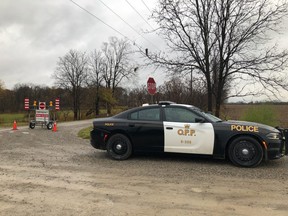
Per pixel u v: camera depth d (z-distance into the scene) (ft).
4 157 29.78
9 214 14.73
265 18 41.37
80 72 205.46
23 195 17.61
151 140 27.53
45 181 20.65
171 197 17.25
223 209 15.39
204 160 27.86
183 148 26.73
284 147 27.20
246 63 43.11
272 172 23.27
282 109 49.11
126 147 28.17
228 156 25.89
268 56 42.34
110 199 16.90
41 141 43.57
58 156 30.35
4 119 163.12
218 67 44.45
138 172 23.21
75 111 204.44
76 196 17.43
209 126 26.13
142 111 28.50
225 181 20.63
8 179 21.16
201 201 16.58
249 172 23.26
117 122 28.50
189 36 44.91
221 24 42.39
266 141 24.70
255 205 15.98
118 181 20.62
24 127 82.07
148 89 44.34
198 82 60.44
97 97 211.41
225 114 55.01
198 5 43.37
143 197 17.25
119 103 209.77
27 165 25.88
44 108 74.33
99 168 24.64
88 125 92.58
